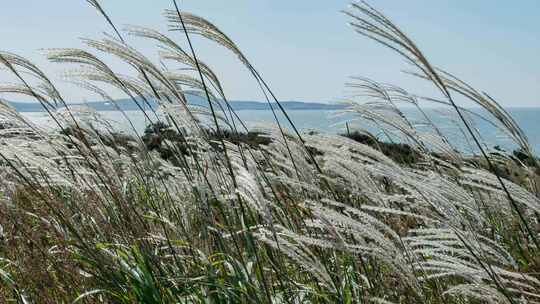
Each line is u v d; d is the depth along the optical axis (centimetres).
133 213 412
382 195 317
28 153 408
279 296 336
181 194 436
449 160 424
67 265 387
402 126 407
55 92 427
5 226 412
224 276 356
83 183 427
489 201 386
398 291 333
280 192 401
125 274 363
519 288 273
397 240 289
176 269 378
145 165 457
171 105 382
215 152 376
